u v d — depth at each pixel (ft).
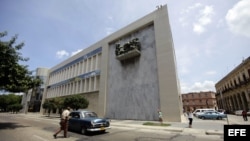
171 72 58.44
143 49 73.46
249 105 109.70
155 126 43.73
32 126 47.67
